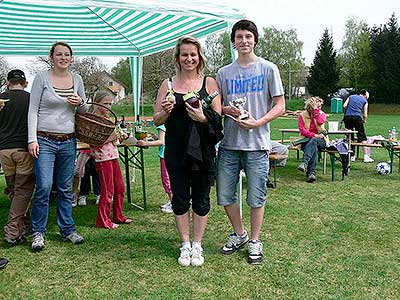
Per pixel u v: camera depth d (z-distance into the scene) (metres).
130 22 6.10
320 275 3.26
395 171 7.79
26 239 4.11
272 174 7.50
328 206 5.32
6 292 3.02
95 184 5.53
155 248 3.87
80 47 7.63
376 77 44.34
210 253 3.71
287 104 43.66
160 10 3.98
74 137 3.95
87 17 6.11
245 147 3.42
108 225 4.50
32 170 4.00
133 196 5.96
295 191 6.18
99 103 4.42
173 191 3.47
